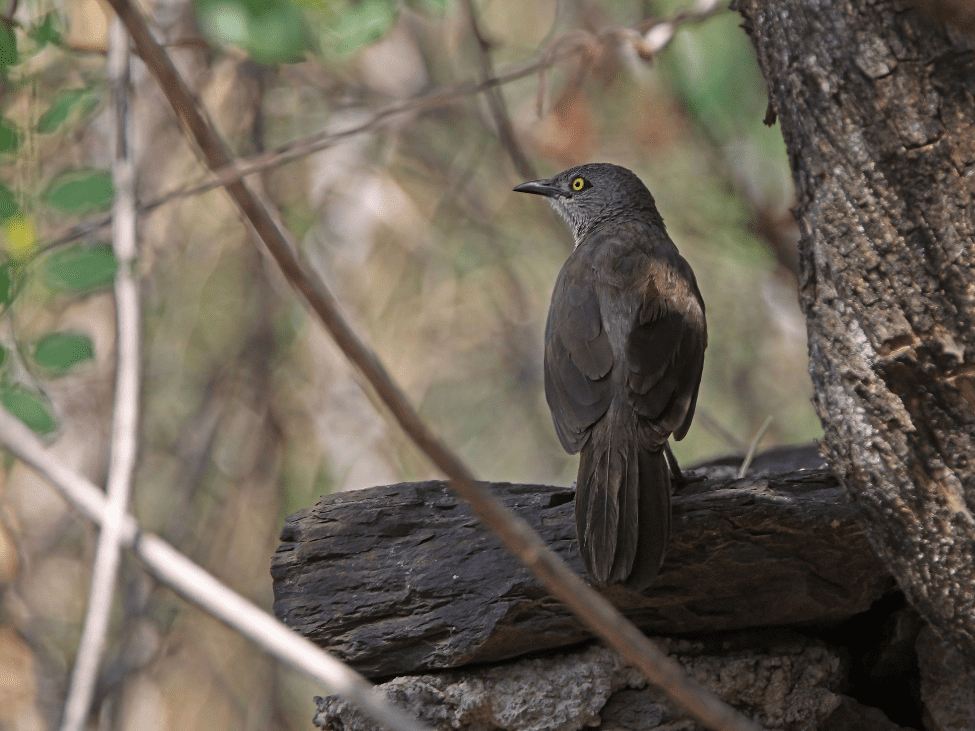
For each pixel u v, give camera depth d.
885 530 7.02
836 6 6.40
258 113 15.27
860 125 6.45
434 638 7.73
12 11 8.07
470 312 16.28
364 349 4.04
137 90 14.90
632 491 7.70
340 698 7.79
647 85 15.55
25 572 15.06
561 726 7.66
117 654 14.73
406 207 15.93
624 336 8.70
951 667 7.98
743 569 7.71
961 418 6.46
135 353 5.25
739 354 16.94
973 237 6.16
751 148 15.62
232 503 15.08
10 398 7.05
